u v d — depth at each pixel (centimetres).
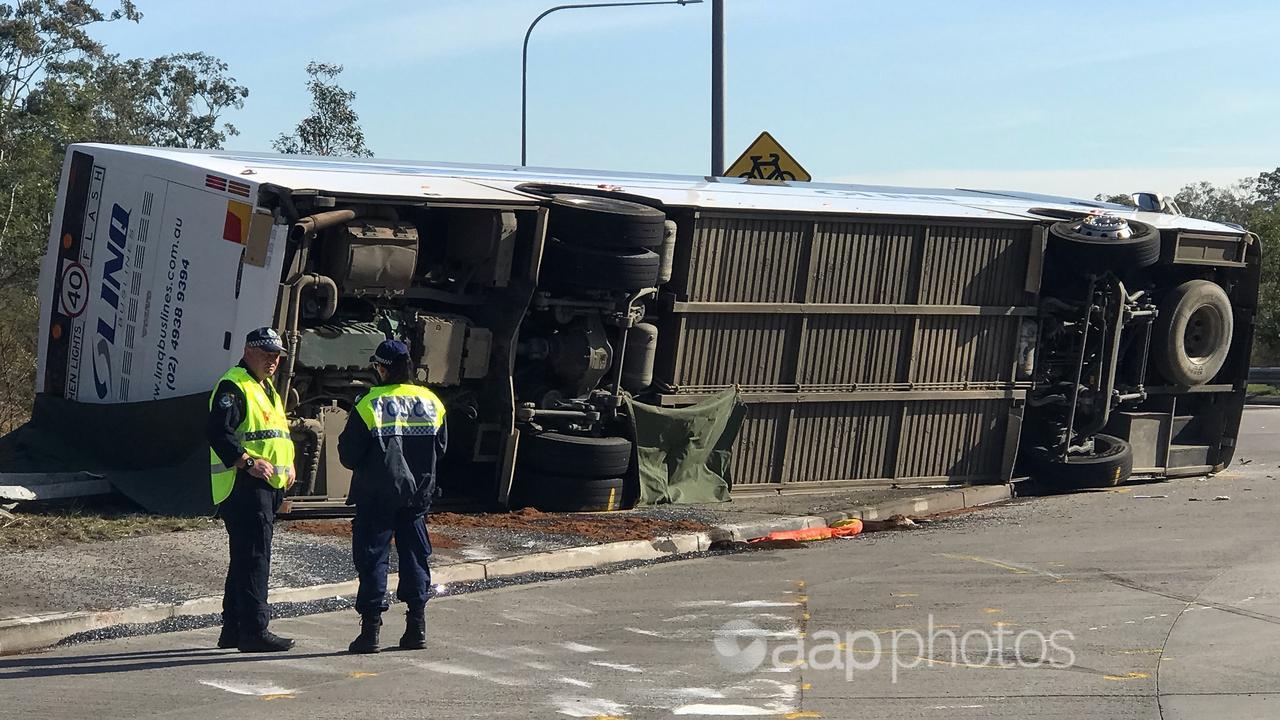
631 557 1153
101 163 1330
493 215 1250
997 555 1172
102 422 1248
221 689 707
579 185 1448
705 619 907
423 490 798
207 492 1156
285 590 930
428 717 663
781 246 1451
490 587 1014
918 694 723
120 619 843
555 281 1306
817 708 694
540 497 1312
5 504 1124
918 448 1593
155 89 5284
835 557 1170
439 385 1262
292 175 1214
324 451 1188
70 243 1343
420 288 1258
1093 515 1438
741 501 1451
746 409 1452
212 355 1195
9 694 691
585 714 675
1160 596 994
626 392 1377
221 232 1193
